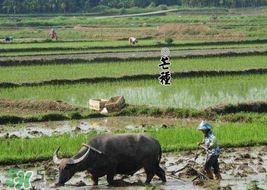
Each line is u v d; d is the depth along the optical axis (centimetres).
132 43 12369
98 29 19062
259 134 4509
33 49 10706
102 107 5634
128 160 3188
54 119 5347
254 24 19625
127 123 5206
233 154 3994
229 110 5506
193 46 11706
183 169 3466
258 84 7231
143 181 3369
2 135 4625
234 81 7475
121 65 8650
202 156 3909
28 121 5259
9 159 3703
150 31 17112
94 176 3195
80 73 7738
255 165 3659
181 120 5331
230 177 3350
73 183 3259
